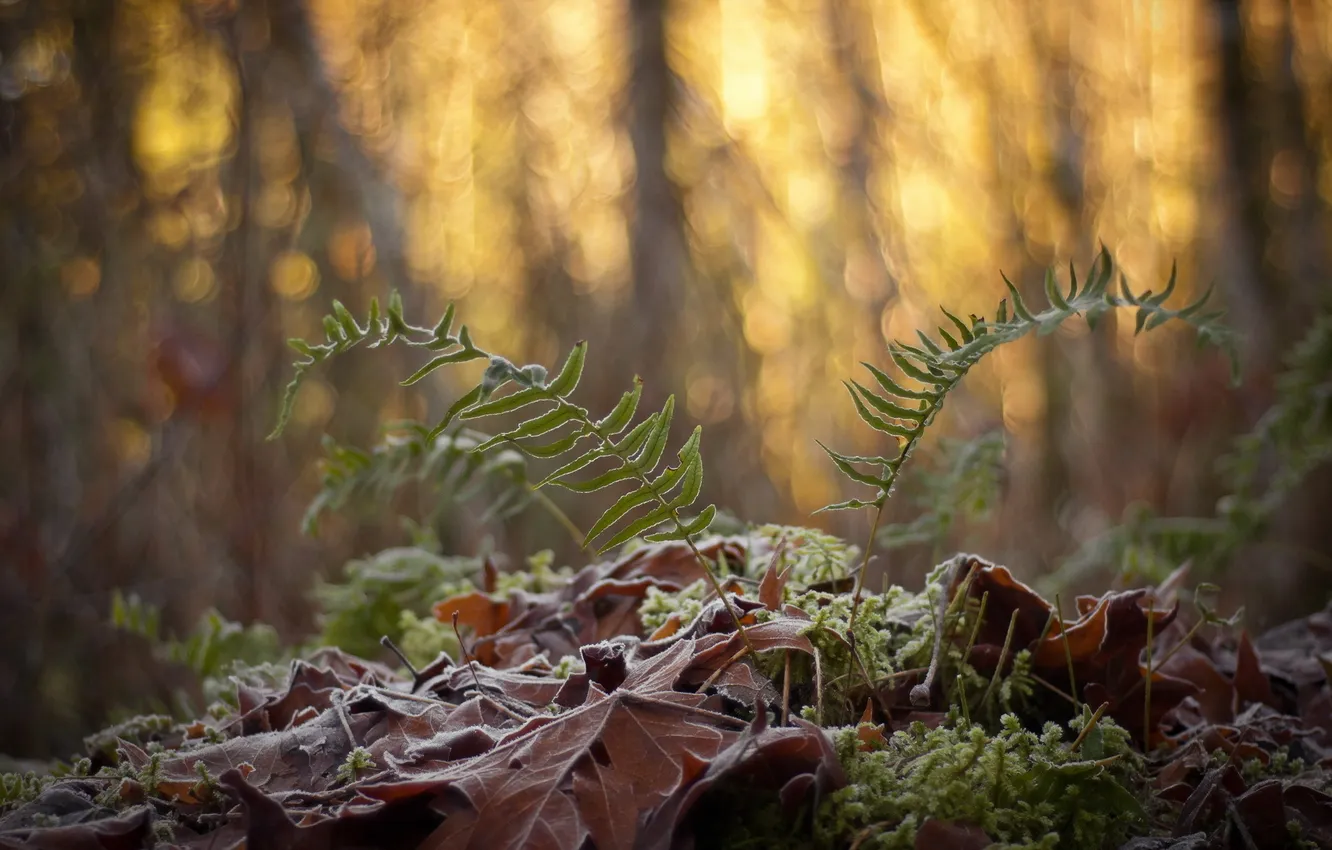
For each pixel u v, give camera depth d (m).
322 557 4.36
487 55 4.94
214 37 4.61
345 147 4.66
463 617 1.96
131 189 4.62
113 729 1.71
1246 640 1.83
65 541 4.40
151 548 4.41
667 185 4.82
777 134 5.03
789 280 4.96
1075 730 1.44
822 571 1.67
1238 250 4.76
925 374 1.29
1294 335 4.60
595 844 1.03
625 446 1.22
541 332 4.90
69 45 4.54
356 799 1.19
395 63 4.80
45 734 4.05
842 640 1.32
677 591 1.78
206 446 4.46
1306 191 4.71
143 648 4.20
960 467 2.21
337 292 4.65
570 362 1.21
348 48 4.80
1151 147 5.00
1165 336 4.84
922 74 5.07
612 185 4.94
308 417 4.55
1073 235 4.93
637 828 1.04
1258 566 3.95
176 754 1.33
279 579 4.34
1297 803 1.30
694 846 1.07
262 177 4.63
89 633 4.16
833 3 4.98
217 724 1.60
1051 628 1.48
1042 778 1.17
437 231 4.86
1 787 1.36
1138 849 1.16
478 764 1.14
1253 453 2.94
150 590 4.26
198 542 4.38
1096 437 4.75
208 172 4.65
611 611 1.77
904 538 2.19
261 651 2.57
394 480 2.29
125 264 4.61
